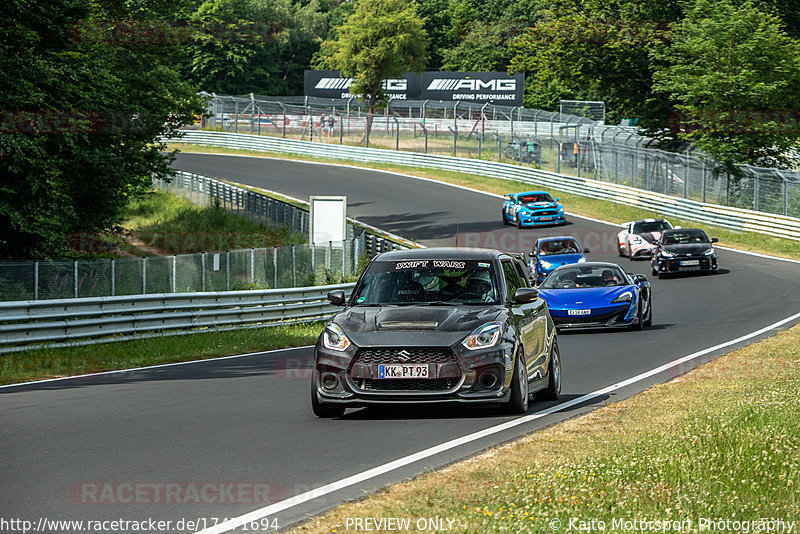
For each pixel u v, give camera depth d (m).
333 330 25.17
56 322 47.78
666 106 162.75
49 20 72.12
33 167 65.81
